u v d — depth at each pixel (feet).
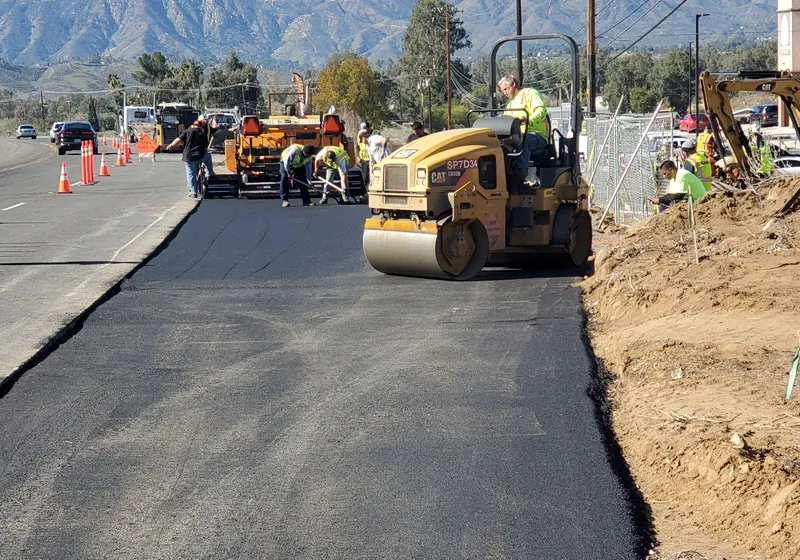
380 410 24.50
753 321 29.14
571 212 44.42
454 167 41.70
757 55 395.55
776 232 40.16
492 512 18.45
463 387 26.25
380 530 17.83
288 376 27.71
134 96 445.78
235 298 38.81
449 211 41.70
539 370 27.63
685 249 40.91
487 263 47.26
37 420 24.17
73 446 22.34
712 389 23.68
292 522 18.22
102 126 474.49
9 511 18.94
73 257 49.03
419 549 17.08
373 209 43.50
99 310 36.76
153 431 23.26
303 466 20.92
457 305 36.94
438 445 21.97
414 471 20.51
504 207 43.16
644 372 26.27
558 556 16.74
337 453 21.63
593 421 23.21
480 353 29.71
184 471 20.75
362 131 94.12
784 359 25.36
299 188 78.89
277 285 41.52
